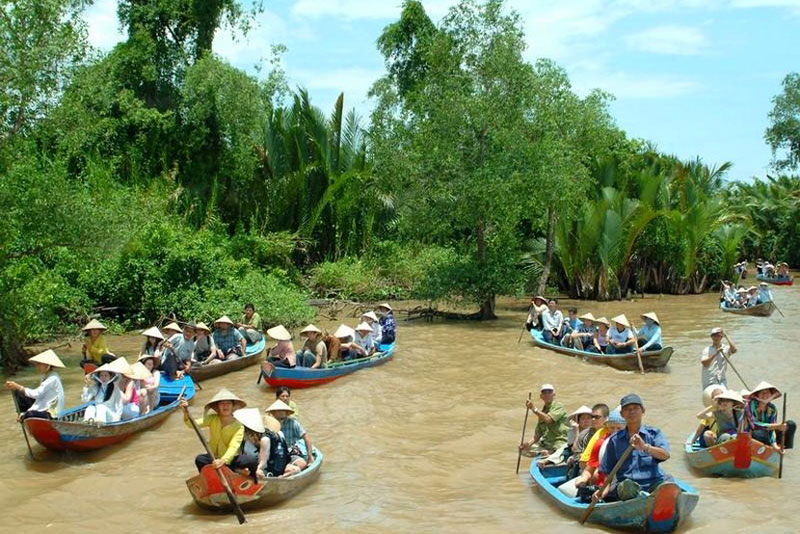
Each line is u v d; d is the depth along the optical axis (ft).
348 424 40.65
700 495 29.71
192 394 45.01
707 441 33.42
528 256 102.83
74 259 65.62
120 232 57.21
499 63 75.66
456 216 79.10
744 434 31.19
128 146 94.07
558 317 66.33
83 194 59.82
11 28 51.39
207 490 28.04
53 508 29.35
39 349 63.21
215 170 100.94
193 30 104.32
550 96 85.51
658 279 115.03
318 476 32.60
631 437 26.76
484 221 81.56
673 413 42.55
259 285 77.15
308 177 103.91
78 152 84.33
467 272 80.48
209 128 98.78
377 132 90.53
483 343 65.87
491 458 35.22
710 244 115.03
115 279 74.23
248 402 45.16
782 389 48.39
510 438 38.34
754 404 33.78
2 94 51.75
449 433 39.27
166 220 83.35
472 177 75.72
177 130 98.63
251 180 102.73
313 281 99.09
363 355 54.75
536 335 65.46
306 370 47.80
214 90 95.66
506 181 74.02
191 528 27.17
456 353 61.00
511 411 43.42
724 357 43.70
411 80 125.39
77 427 34.78
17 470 34.19
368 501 29.63
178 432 39.73
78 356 60.64
